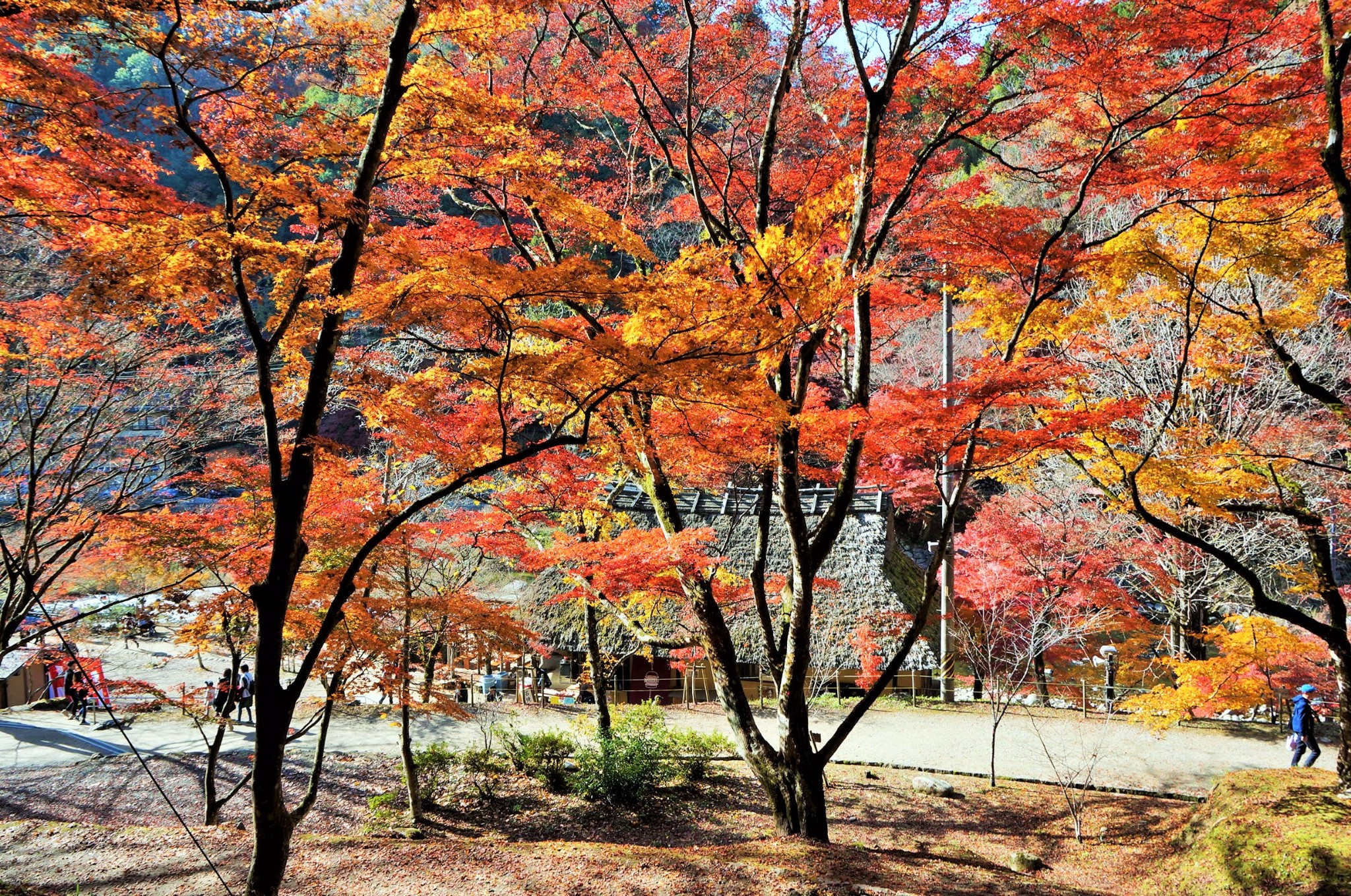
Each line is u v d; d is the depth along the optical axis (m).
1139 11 9.10
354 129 6.74
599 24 12.99
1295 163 8.64
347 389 8.05
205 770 14.08
